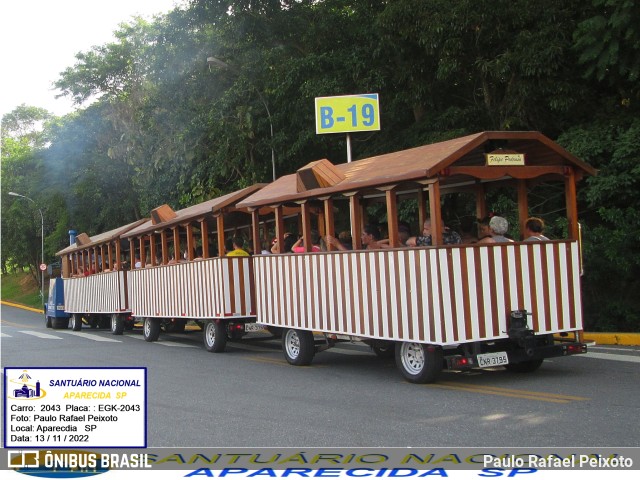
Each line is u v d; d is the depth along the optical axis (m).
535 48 14.55
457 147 8.61
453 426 6.73
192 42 21.83
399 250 9.07
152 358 13.66
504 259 8.77
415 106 17.55
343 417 7.41
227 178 22.61
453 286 8.40
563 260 9.23
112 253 22.16
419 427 6.78
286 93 18.89
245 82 20.11
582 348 9.23
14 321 33.00
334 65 18.33
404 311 9.01
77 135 37.94
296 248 11.82
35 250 53.56
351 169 10.70
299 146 18.91
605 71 14.21
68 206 40.59
